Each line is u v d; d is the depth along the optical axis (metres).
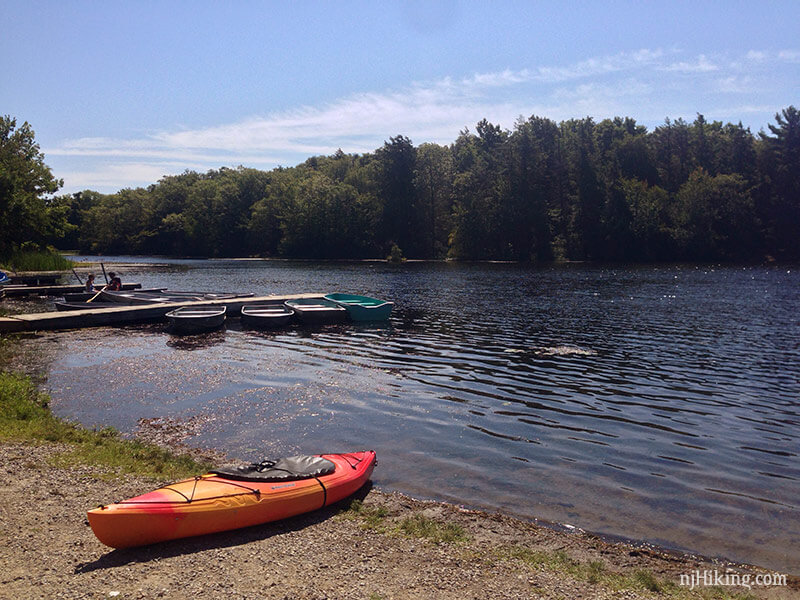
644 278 51.84
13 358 18.80
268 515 7.71
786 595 6.46
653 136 98.56
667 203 83.62
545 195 82.81
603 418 12.91
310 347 21.27
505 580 6.50
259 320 26.39
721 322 26.66
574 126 99.88
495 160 86.19
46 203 61.50
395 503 8.62
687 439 11.59
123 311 26.70
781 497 9.02
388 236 92.00
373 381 16.08
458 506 8.61
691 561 7.18
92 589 5.90
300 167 138.00
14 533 7.02
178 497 7.29
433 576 6.51
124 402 13.84
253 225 105.00
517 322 26.88
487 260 83.38
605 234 81.12
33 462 9.32
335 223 93.62
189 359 18.94
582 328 25.14
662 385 15.72
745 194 82.38
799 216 80.62
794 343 21.61
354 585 6.23
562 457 10.60
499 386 15.59
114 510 6.77
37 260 53.56
